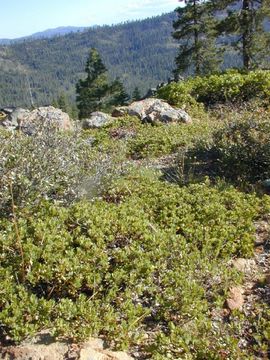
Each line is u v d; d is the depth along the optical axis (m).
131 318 4.12
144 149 11.04
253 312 4.43
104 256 4.80
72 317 4.06
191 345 3.90
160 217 6.14
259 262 5.37
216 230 5.75
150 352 3.88
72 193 6.46
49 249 4.77
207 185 7.50
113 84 51.28
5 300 4.14
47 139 7.00
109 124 13.72
